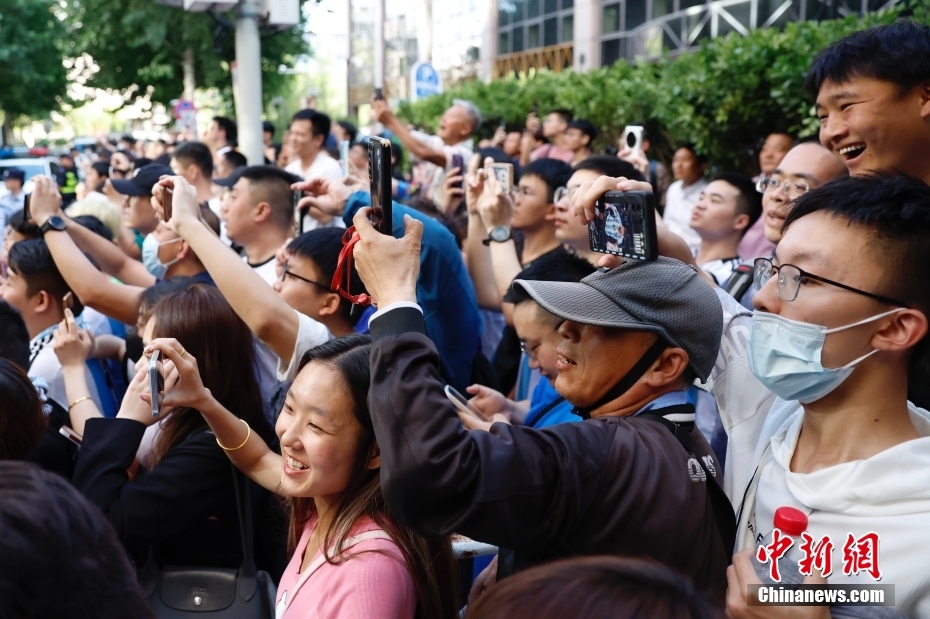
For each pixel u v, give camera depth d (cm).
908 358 165
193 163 663
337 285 215
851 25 521
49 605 102
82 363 304
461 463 144
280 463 234
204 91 2484
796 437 175
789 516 137
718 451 307
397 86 2688
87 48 2208
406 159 1370
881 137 227
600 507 153
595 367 171
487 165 381
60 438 277
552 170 409
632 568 103
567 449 152
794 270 164
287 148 810
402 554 178
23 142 5162
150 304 301
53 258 350
